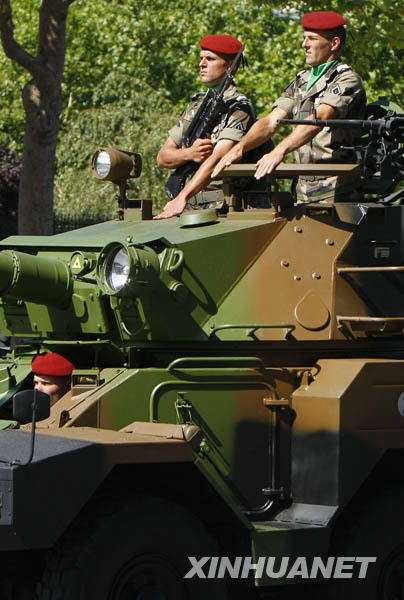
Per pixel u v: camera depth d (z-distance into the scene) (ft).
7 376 53.62
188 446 43.60
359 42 102.06
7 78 225.15
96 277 47.73
